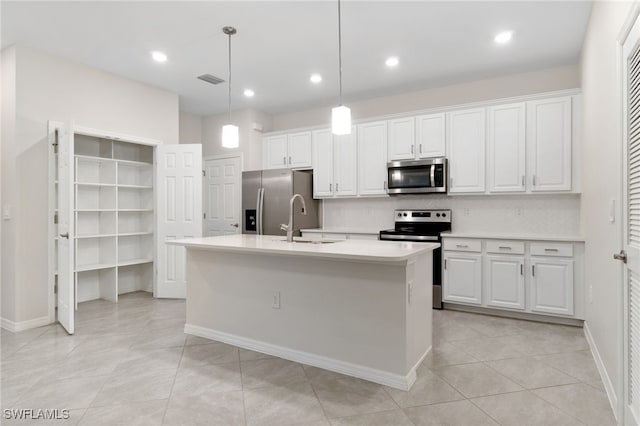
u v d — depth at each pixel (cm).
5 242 349
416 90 471
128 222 492
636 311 162
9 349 289
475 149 404
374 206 500
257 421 189
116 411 199
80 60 378
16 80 338
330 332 252
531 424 185
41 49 352
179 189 462
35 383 231
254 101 519
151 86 453
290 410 200
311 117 562
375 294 234
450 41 337
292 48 353
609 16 215
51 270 359
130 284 500
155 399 212
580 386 224
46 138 358
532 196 403
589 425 184
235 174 560
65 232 333
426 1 273
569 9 281
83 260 448
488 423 186
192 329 325
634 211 167
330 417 193
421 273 258
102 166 465
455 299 393
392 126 454
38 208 352
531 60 378
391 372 228
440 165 414
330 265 251
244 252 275
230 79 413
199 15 293
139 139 438
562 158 360
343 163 490
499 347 289
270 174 505
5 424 187
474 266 383
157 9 284
